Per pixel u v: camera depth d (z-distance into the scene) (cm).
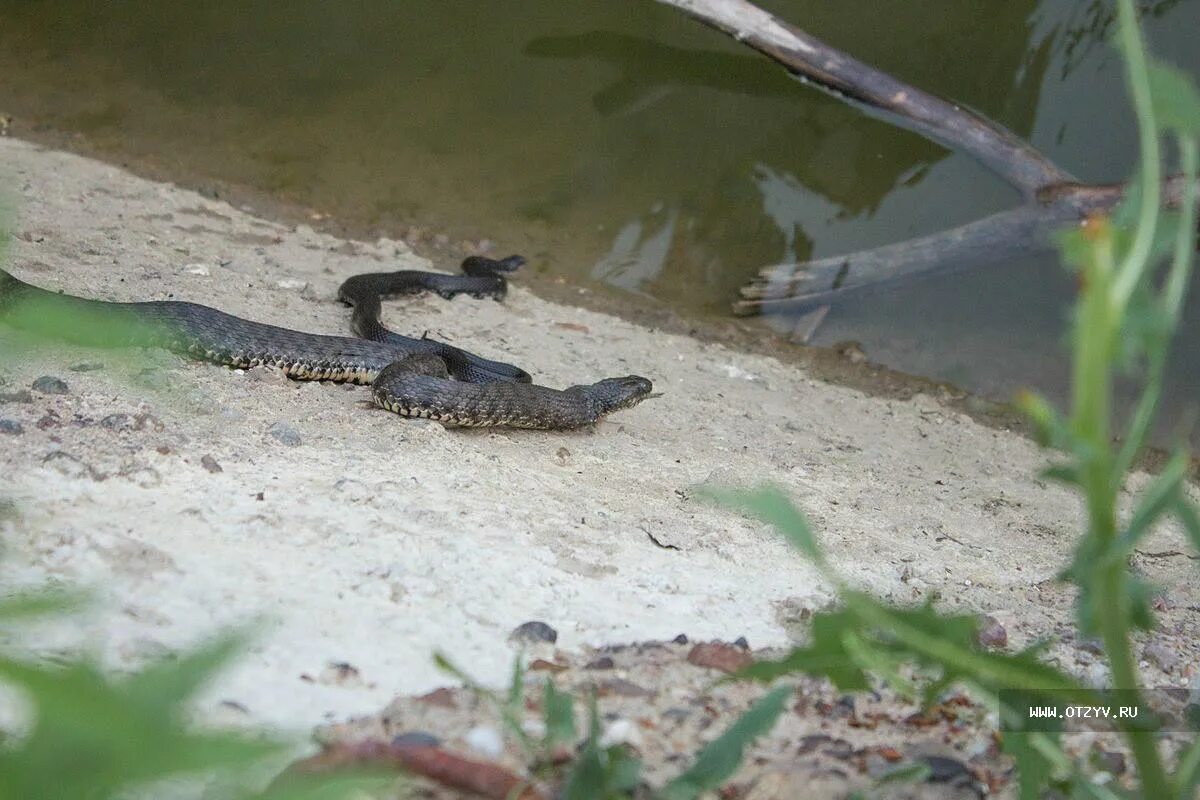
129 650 504
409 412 1031
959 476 1296
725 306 1827
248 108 2070
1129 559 1030
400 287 1523
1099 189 1848
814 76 2072
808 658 416
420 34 2275
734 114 2167
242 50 2197
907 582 866
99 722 198
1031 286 1875
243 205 1786
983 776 549
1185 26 2212
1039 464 1423
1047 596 898
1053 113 2173
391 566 693
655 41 2286
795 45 2058
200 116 2028
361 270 1602
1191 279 1822
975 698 632
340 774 272
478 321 1519
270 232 1669
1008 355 1770
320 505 763
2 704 402
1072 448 318
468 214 1916
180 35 2205
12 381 854
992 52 2273
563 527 835
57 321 274
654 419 1253
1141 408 339
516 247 1859
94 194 1590
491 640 633
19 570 570
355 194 1908
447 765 426
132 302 1074
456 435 1031
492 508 842
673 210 1998
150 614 560
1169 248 329
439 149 2053
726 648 654
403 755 427
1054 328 1825
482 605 676
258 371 1078
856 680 431
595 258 1870
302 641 579
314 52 2220
